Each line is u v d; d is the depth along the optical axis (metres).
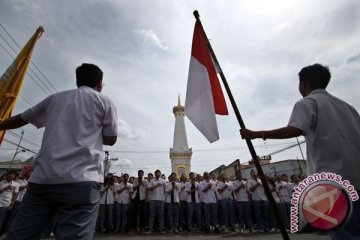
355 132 1.82
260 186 8.66
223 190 8.78
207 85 2.84
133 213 8.92
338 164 1.72
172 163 30.30
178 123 33.28
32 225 1.66
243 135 2.06
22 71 3.93
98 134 1.93
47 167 1.69
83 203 1.66
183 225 9.10
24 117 2.05
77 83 2.19
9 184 7.66
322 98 1.94
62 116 1.87
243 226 8.56
